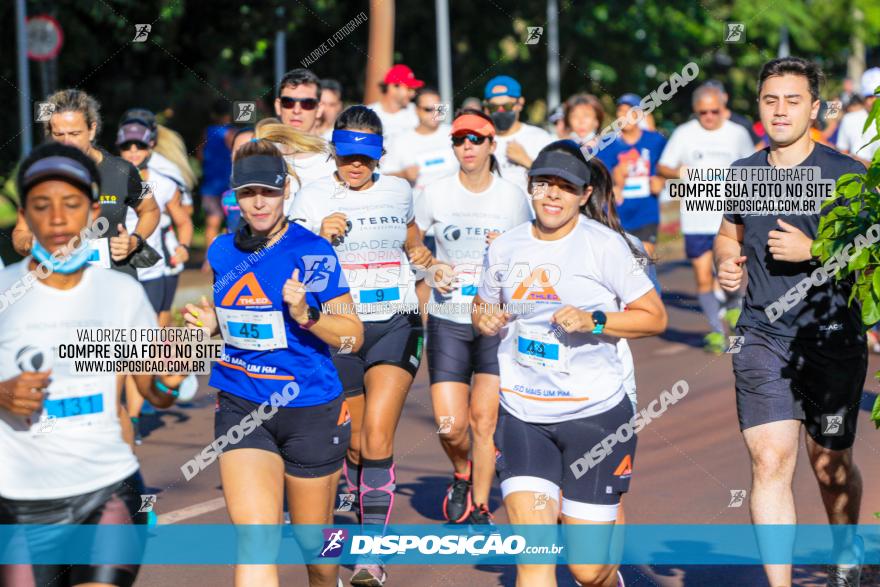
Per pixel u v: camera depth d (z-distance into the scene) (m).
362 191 8.28
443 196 9.15
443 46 29.70
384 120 14.96
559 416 6.22
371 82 18.00
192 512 9.06
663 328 6.24
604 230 6.25
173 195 11.70
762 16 44.09
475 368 8.88
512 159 11.73
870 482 9.43
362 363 8.41
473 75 36.75
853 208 6.11
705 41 42.66
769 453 6.73
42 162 5.18
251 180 6.11
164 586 7.39
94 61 24.77
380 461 7.92
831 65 55.84
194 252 24.44
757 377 6.81
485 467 8.60
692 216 15.12
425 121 13.66
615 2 40.25
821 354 6.75
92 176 5.27
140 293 5.49
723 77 43.66
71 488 5.29
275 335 6.21
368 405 8.05
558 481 6.29
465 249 9.12
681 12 42.06
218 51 26.94
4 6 23.05
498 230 9.09
